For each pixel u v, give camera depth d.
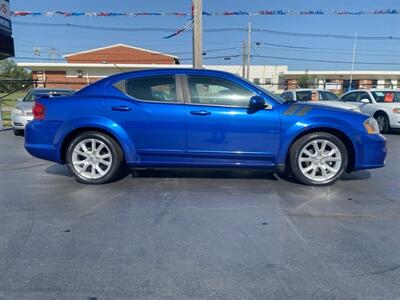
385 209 4.25
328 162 5.11
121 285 2.65
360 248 3.25
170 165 5.10
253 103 4.82
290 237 3.46
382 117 11.97
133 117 4.96
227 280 2.72
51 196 4.68
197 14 10.80
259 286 2.64
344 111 5.12
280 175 5.72
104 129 5.02
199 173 5.81
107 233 3.54
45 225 3.73
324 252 3.17
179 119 4.92
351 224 3.79
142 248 3.22
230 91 4.96
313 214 4.07
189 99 4.97
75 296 2.51
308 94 12.76
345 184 5.27
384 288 2.62
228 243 3.33
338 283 2.68
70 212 4.11
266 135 4.93
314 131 5.03
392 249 3.23
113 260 3.01
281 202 4.46
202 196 4.68
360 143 5.01
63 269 2.86
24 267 2.89
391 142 10.03
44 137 5.14
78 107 5.05
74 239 3.40
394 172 6.07
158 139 4.98
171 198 4.60
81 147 5.16
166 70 5.07
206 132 4.93
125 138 5.00
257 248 3.23
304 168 5.12
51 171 6.05
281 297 2.51
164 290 2.59
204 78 5.00
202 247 3.25
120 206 4.30
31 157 7.30
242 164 5.03
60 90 12.38
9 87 25.53
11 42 11.80
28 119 10.55
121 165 5.21
